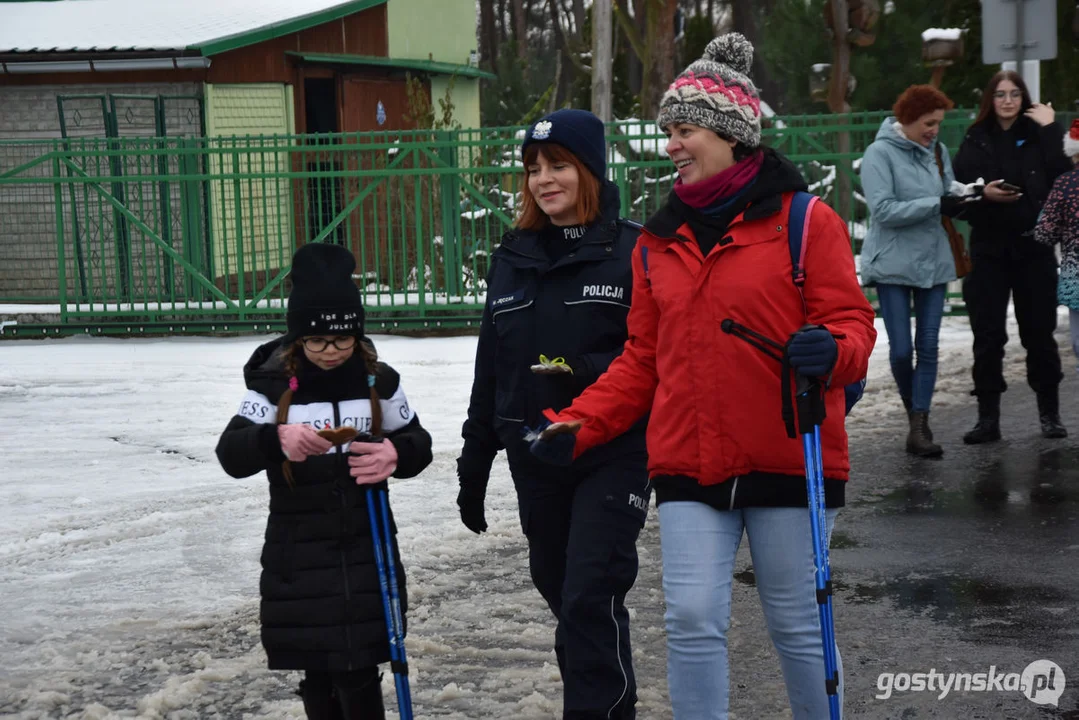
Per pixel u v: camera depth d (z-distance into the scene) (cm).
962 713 442
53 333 1503
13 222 1644
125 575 633
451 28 2333
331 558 369
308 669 370
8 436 963
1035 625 525
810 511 350
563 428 371
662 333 374
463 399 1062
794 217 363
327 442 361
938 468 796
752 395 361
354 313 376
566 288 415
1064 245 768
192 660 516
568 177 416
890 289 823
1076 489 732
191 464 866
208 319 1495
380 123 2012
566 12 4384
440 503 752
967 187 789
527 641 526
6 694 486
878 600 564
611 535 397
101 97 1602
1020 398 994
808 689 371
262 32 1736
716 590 364
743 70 383
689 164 374
